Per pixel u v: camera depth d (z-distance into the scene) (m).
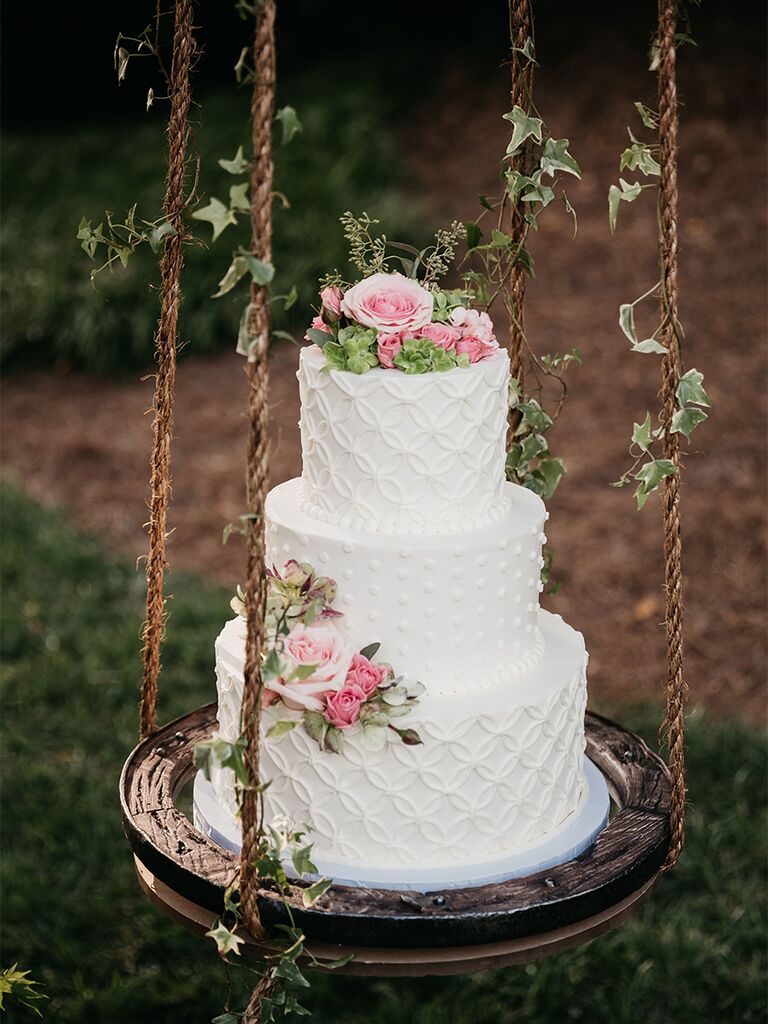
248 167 1.62
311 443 2.11
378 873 1.98
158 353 2.18
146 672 2.37
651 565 5.80
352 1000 3.46
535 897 1.83
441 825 2.01
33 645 5.10
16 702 4.68
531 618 2.19
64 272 8.67
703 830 3.99
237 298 1.71
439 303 2.16
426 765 1.98
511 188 2.27
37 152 10.39
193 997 3.43
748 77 10.19
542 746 2.07
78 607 5.38
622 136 9.97
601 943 3.59
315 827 2.03
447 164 10.21
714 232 8.98
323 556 2.03
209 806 2.16
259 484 1.68
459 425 2.04
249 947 1.84
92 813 4.11
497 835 2.05
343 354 2.04
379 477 2.04
